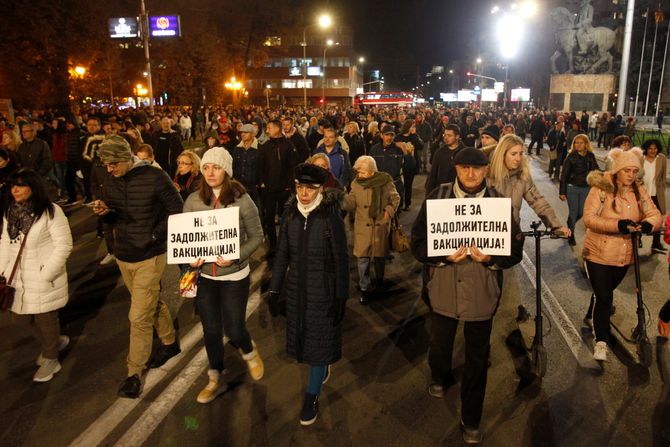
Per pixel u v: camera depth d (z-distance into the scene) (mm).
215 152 3902
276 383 4348
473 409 3557
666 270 7227
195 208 3994
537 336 4324
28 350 5055
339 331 3740
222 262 3850
